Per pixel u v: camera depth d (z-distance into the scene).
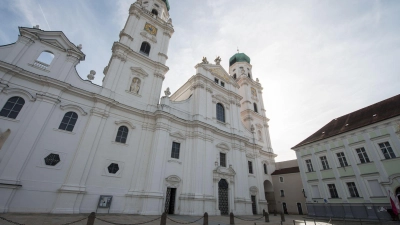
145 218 15.84
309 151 28.94
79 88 19.64
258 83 44.66
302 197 30.77
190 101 28.53
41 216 13.43
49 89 18.11
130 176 20.08
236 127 32.03
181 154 23.95
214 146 27.16
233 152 29.16
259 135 38.38
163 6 33.94
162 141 22.25
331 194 24.98
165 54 29.30
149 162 21.09
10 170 14.54
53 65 19.38
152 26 30.17
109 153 19.62
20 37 18.30
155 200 19.27
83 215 15.10
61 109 18.31
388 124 21.52
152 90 25.70
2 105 15.78
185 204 21.39
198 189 22.50
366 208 21.31
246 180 28.53
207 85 30.69
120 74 23.58
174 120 24.69
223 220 17.94
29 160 15.59
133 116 22.72
